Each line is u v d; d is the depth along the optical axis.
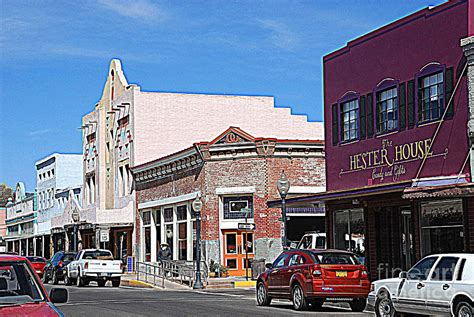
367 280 21.19
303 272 21.19
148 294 29.31
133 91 49.50
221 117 51.03
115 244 52.75
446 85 23.16
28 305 9.56
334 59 29.44
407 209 25.97
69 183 68.75
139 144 49.31
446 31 23.30
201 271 35.78
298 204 29.52
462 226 22.72
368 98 27.19
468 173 22.12
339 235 29.12
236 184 39.44
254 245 38.84
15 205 84.06
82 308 22.36
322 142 39.38
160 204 45.75
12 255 10.70
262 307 22.62
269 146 38.78
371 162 26.88
